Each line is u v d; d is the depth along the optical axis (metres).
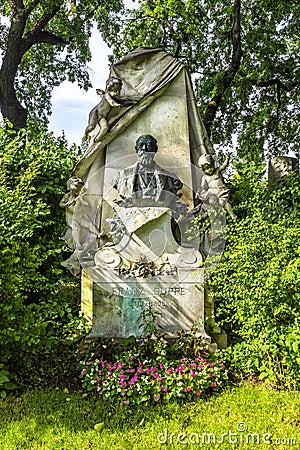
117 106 7.20
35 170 6.90
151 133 7.45
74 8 16.59
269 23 15.47
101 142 7.24
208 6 14.97
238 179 9.34
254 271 5.62
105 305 6.41
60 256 7.45
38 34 16.47
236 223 6.28
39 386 5.78
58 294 7.49
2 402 5.37
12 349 5.95
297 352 5.36
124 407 5.24
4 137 7.89
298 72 15.52
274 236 5.72
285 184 8.95
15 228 5.63
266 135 16.22
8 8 17.27
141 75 7.53
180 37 14.98
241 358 5.92
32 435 4.67
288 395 5.46
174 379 5.51
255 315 5.58
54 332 6.29
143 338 6.12
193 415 5.10
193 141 7.62
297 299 5.43
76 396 5.53
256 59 15.64
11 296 5.66
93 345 6.01
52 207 7.92
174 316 6.51
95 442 4.53
